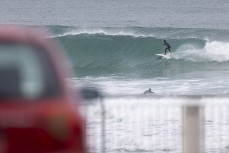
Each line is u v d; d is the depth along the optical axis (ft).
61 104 70.28
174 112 161.89
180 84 428.56
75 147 69.46
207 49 559.79
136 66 561.84
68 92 72.49
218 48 559.38
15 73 71.46
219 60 552.00
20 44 73.77
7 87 70.54
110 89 397.80
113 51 588.50
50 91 71.15
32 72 71.97
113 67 568.41
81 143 70.74
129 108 162.81
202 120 132.46
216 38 607.78
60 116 69.05
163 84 428.56
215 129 165.17
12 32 75.82
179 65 556.51
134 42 586.86
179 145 158.51
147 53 581.94
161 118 162.71
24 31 77.20
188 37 605.73
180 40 588.09
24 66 72.18
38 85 71.26
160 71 537.24
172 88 406.41
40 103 69.87
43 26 640.58
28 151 68.03
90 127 136.56
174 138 160.66
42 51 73.92
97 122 136.67
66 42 594.24
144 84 429.38
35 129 68.28
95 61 580.30
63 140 68.59
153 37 583.58
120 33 618.85
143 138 162.50
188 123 119.55
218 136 164.35
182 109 123.13
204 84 426.10
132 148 161.99
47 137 68.33
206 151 159.33
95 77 492.13
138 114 163.84
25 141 68.08
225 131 164.45
